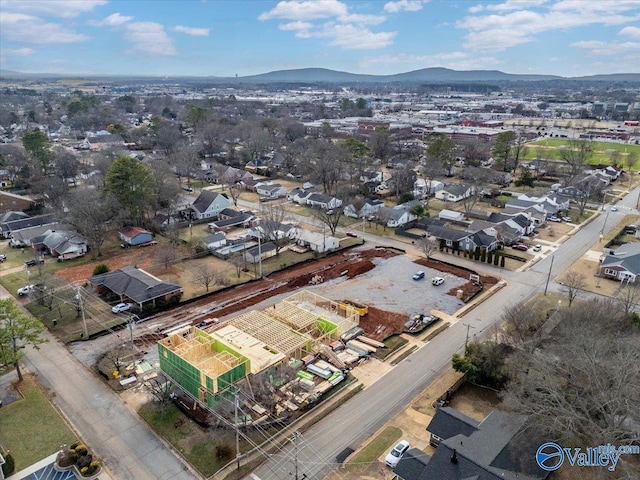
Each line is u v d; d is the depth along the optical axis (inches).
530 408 1280.8
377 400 1610.5
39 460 1337.4
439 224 3432.6
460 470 1155.3
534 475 1187.3
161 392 1600.6
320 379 1706.4
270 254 2896.2
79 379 1697.8
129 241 3041.3
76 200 3021.7
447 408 1440.7
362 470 1317.7
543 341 1739.7
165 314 2164.1
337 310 2180.1
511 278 2610.7
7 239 3144.7
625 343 1489.9
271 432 1450.5
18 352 1696.6
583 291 2431.1
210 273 2481.5
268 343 1775.3
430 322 2103.8
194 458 1349.7
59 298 2257.6
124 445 1396.4
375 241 3216.0
